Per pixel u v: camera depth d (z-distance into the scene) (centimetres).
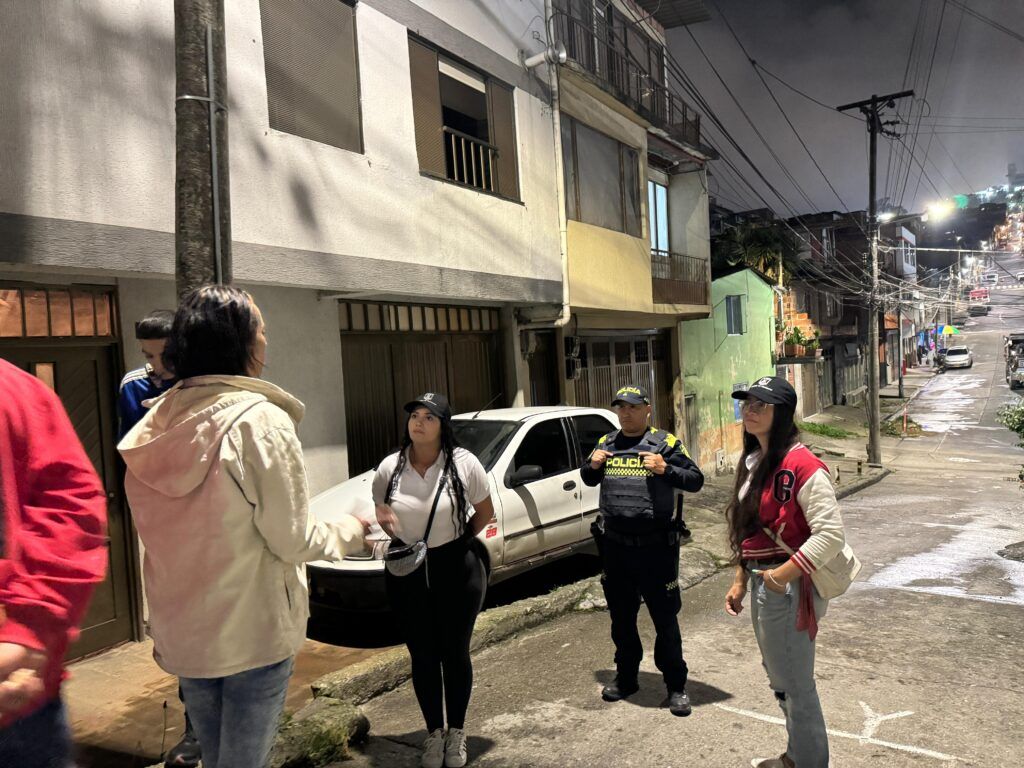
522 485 626
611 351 1409
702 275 1611
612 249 1202
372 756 351
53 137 445
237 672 191
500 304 1038
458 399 970
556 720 389
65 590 137
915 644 518
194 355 194
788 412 297
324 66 680
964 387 4478
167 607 191
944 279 5053
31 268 454
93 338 524
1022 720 387
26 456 138
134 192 491
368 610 521
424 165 808
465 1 888
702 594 652
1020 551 889
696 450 1750
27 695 129
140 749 372
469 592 342
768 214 3056
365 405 820
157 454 187
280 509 189
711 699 412
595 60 1282
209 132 359
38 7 438
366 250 709
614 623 413
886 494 1653
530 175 1002
